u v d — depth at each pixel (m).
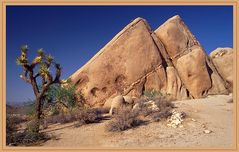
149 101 15.01
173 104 15.07
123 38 22.77
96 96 21.41
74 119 14.22
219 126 11.94
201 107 15.24
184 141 10.25
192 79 23.83
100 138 11.26
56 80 13.94
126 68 22.08
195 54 24.16
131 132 11.47
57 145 10.84
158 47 24.30
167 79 23.00
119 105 15.93
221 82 25.28
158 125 12.05
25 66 13.47
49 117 14.87
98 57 22.17
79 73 21.97
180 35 25.95
